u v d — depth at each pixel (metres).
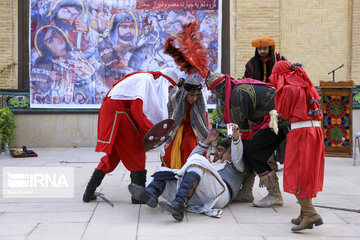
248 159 4.14
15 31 9.16
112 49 9.16
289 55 9.31
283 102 3.40
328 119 7.71
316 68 9.34
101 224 3.56
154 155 8.10
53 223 3.59
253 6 9.26
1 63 9.13
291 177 3.36
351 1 9.26
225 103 4.15
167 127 4.03
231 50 9.34
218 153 4.33
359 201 4.42
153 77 4.37
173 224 3.56
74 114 9.24
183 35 4.40
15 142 9.09
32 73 9.06
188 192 3.60
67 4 9.05
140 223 3.60
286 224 3.59
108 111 4.25
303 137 3.34
